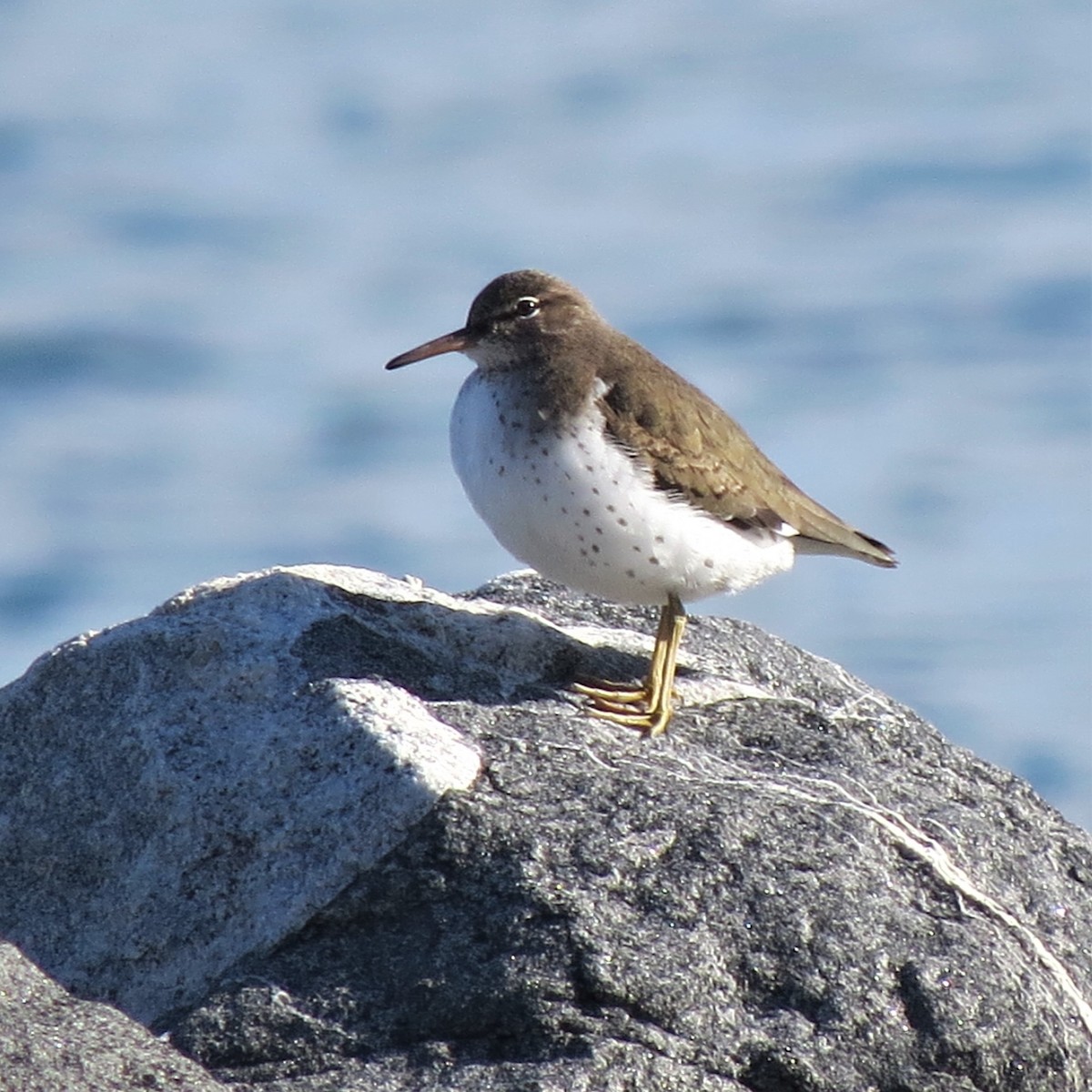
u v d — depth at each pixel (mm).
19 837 12438
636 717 13664
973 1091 11180
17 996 10562
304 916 11484
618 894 11438
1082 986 12250
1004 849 13062
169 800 12148
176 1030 10992
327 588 13820
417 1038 10969
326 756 12008
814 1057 11016
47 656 13125
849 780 13297
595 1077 10617
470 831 11562
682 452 14656
